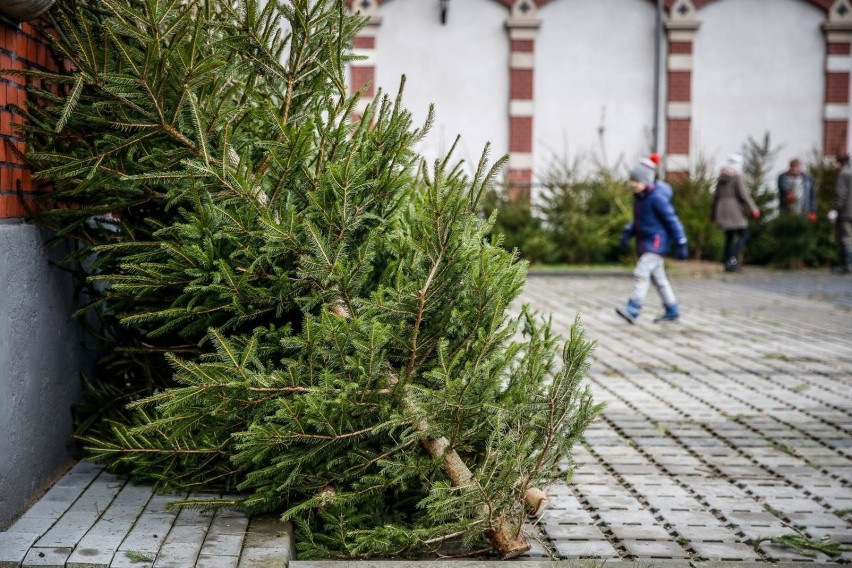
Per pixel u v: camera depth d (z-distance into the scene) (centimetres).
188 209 473
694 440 683
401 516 463
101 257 494
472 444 445
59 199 489
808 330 1208
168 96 439
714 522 514
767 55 2327
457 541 462
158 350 491
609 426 721
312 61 468
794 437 693
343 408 411
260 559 393
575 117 2323
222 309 437
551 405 428
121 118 441
